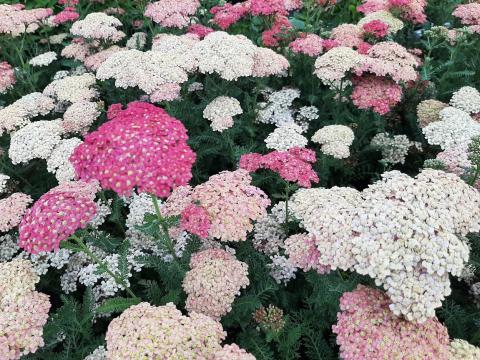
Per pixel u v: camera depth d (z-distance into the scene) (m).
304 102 0.48
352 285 0.23
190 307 0.23
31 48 0.58
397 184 0.22
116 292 0.28
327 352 0.24
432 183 0.22
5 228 0.29
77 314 0.26
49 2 0.63
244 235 0.24
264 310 0.24
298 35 0.49
